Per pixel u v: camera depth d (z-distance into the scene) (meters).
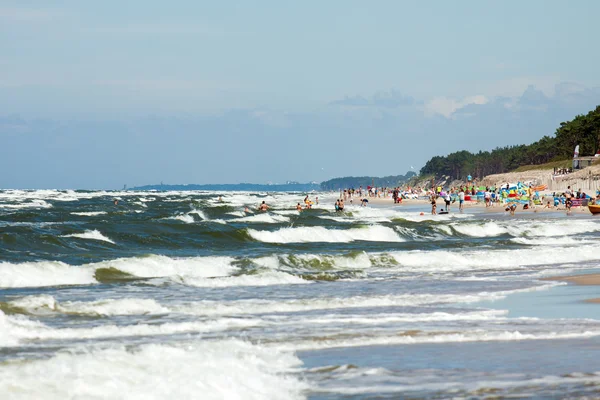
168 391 19.81
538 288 48.84
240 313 38.84
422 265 66.38
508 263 67.44
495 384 22.36
